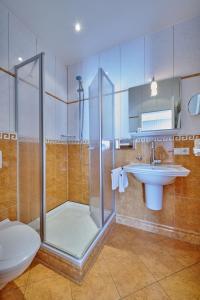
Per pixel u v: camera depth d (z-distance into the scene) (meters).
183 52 1.56
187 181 1.55
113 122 1.91
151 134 1.70
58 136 2.07
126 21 1.53
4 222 1.22
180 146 1.57
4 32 1.35
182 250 1.42
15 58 1.46
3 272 0.74
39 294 1.00
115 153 1.89
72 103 2.22
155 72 1.69
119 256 1.34
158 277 1.12
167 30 1.63
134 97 1.77
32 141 1.36
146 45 1.73
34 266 1.22
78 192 2.17
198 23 1.50
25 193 1.43
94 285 1.06
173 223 1.62
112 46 1.90
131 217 1.83
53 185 1.97
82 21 1.52
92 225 1.70
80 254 1.18
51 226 1.69
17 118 1.47
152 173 1.34
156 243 1.52
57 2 1.31
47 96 1.88
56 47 1.88
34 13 1.42
